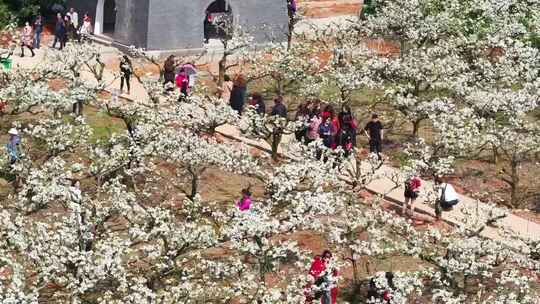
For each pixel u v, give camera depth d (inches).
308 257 1528.1
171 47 2618.1
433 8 2618.1
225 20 2608.3
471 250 1489.9
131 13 2618.1
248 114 1984.5
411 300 1556.3
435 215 1836.9
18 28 2773.1
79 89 1980.8
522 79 2343.8
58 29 2593.5
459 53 2422.5
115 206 1476.4
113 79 2356.1
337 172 1782.7
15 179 1749.5
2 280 1330.0
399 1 2561.5
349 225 1574.8
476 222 1616.6
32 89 1931.6
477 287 1587.1
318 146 1803.6
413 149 1942.7
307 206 1576.0
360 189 1797.5
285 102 2373.3
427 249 1656.0
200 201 1680.6
